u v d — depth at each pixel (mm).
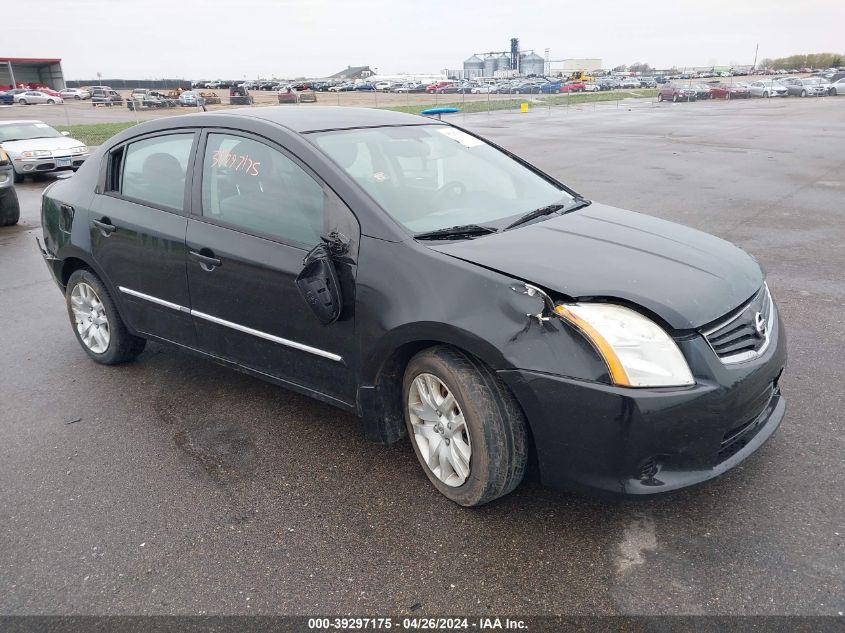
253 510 3105
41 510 3156
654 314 2598
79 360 4891
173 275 3889
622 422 2512
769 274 6434
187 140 3912
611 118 32750
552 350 2594
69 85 123375
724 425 2635
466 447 2926
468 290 2770
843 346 4648
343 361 3229
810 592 2482
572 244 3066
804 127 24953
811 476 3166
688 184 12148
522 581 2602
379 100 59094
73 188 4590
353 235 3123
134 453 3625
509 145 19938
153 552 2846
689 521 2896
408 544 2834
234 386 4406
